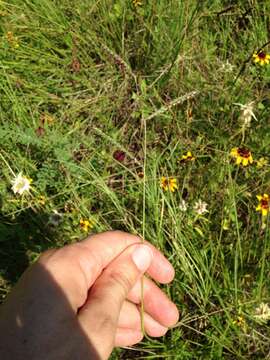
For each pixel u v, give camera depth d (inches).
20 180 20.9
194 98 25.1
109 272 13.3
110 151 23.4
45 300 11.1
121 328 16.2
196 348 19.0
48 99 26.3
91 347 10.9
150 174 21.5
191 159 21.7
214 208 21.1
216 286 19.4
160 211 20.4
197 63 26.8
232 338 18.7
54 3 28.7
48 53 27.9
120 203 22.0
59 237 21.0
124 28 27.8
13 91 25.3
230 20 28.4
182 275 19.5
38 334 10.6
